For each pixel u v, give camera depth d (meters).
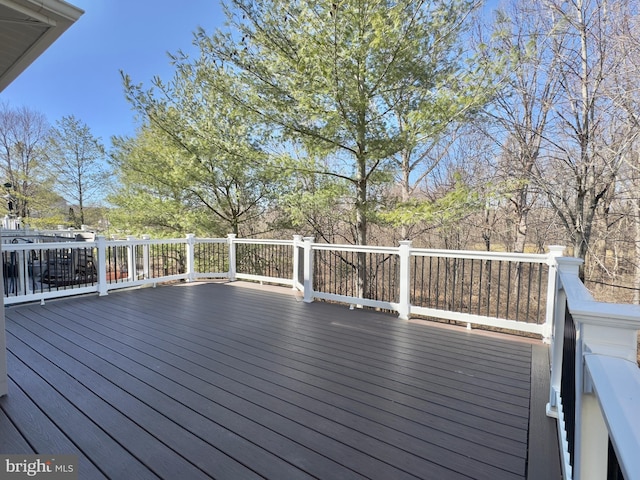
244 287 6.38
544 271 9.88
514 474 1.73
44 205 18.52
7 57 2.35
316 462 1.80
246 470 1.73
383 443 1.96
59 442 1.93
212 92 7.26
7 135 19.72
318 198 6.94
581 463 1.14
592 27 7.51
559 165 8.22
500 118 8.80
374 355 3.26
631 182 7.77
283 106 6.08
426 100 5.82
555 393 2.22
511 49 5.76
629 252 9.07
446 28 6.11
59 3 1.91
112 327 3.99
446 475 1.71
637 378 0.79
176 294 5.77
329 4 5.33
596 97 7.34
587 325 0.97
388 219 6.39
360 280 7.39
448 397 2.49
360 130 5.95
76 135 18.05
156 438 1.98
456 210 5.84
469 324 4.04
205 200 8.92
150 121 8.02
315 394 2.51
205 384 2.64
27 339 3.57
